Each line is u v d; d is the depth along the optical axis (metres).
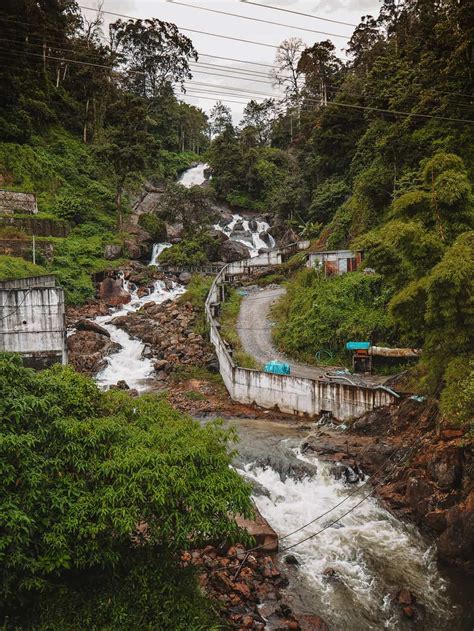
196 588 11.60
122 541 10.16
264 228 65.06
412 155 36.72
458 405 16.08
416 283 18.17
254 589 13.60
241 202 69.25
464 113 34.34
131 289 45.88
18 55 58.56
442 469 16.91
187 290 44.38
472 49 32.84
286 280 48.28
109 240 50.75
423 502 17.05
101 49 67.62
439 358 18.42
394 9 63.28
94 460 10.40
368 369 27.98
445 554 15.12
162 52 83.31
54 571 9.75
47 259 42.78
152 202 63.94
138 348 35.47
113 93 70.62
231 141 73.69
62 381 11.55
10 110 53.97
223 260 56.56
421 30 45.16
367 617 13.10
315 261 39.44
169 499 9.95
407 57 44.22
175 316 39.03
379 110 39.41
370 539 16.52
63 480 9.96
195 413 26.70
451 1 37.84
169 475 10.02
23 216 44.72
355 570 15.01
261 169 70.25
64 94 66.75
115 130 55.09
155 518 10.07
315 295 34.94
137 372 32.75
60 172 56.50
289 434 23.58
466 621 13.00
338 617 13.06
